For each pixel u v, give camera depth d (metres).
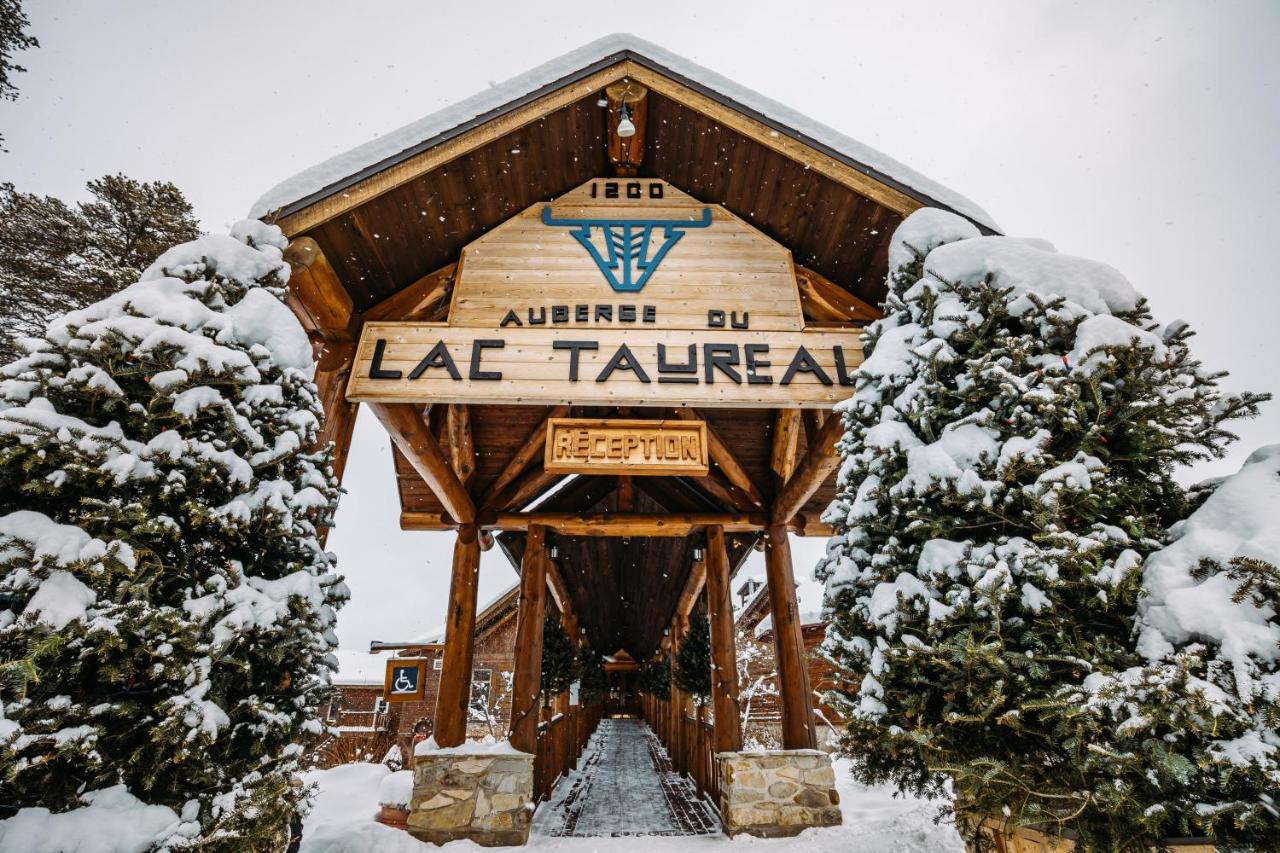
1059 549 2.41
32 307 11.47
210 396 2.75
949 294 3.44
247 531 2.78
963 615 2.50
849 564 3.20
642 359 4.82
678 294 5.15
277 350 3.32
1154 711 1.98
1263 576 2.01
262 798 2.48
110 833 2.09
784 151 4.89
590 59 5.18
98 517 2.29
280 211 4.35
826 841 4.79
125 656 2.25
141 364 2.71
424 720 16.80
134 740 2.33
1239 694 1.91
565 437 5.21
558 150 5.50
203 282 3.21
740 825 5.24
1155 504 2.79
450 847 4.92
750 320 5.07
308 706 2.94
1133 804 2.03
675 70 5.13
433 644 14.04
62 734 2.05
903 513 2.98
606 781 9.04
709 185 5.69
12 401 2.50
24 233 11.49
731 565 9.34
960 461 2.85
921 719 2.52
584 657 11.69
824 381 4.80
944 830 4.27
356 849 4.34
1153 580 2.38
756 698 16.69
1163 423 2.68
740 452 7.68
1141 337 2.72
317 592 2.92
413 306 5.29
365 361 4.74
